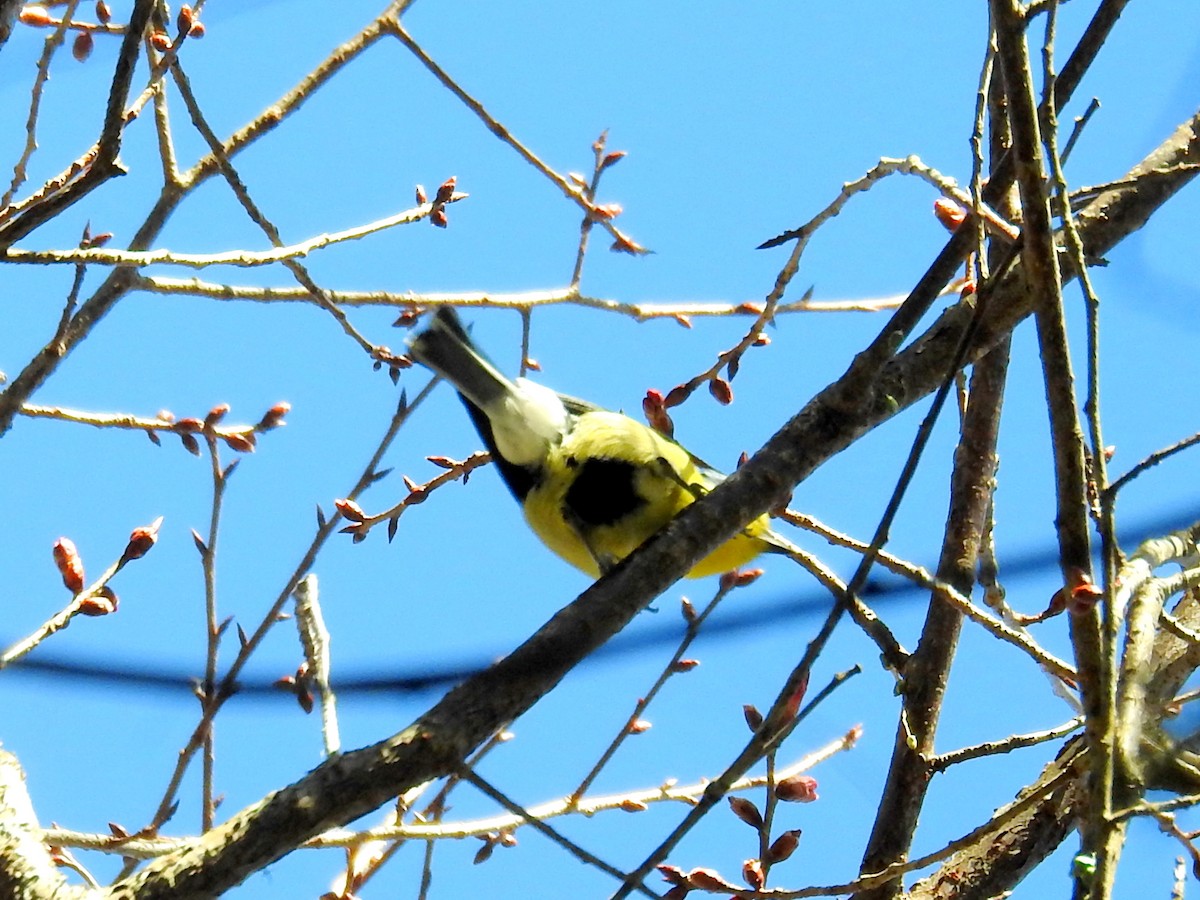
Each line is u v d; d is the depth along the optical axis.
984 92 5.70
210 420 8.88
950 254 5.99
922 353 6.60
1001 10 5.05
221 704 7.20
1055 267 5.02
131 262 6.14
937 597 7.84
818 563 7.66
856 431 6.40
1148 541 6.37
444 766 5.49
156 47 8.45
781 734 5.04
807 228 6.34
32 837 5.94
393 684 5.65
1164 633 7.45
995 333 6.61
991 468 8.15
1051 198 5.84
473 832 7.80
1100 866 4.98
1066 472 5.13
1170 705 6.89
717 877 6.47
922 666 7.80
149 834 7.45
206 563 7.42
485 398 9.03
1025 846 7.40
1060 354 5.07
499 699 5.62
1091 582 5.17
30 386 7.54
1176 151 7.54
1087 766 5.97
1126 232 6.80
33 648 6.48
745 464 6.40
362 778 5.45
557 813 8.03
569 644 5.80
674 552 6.11
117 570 6.87
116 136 5.39
